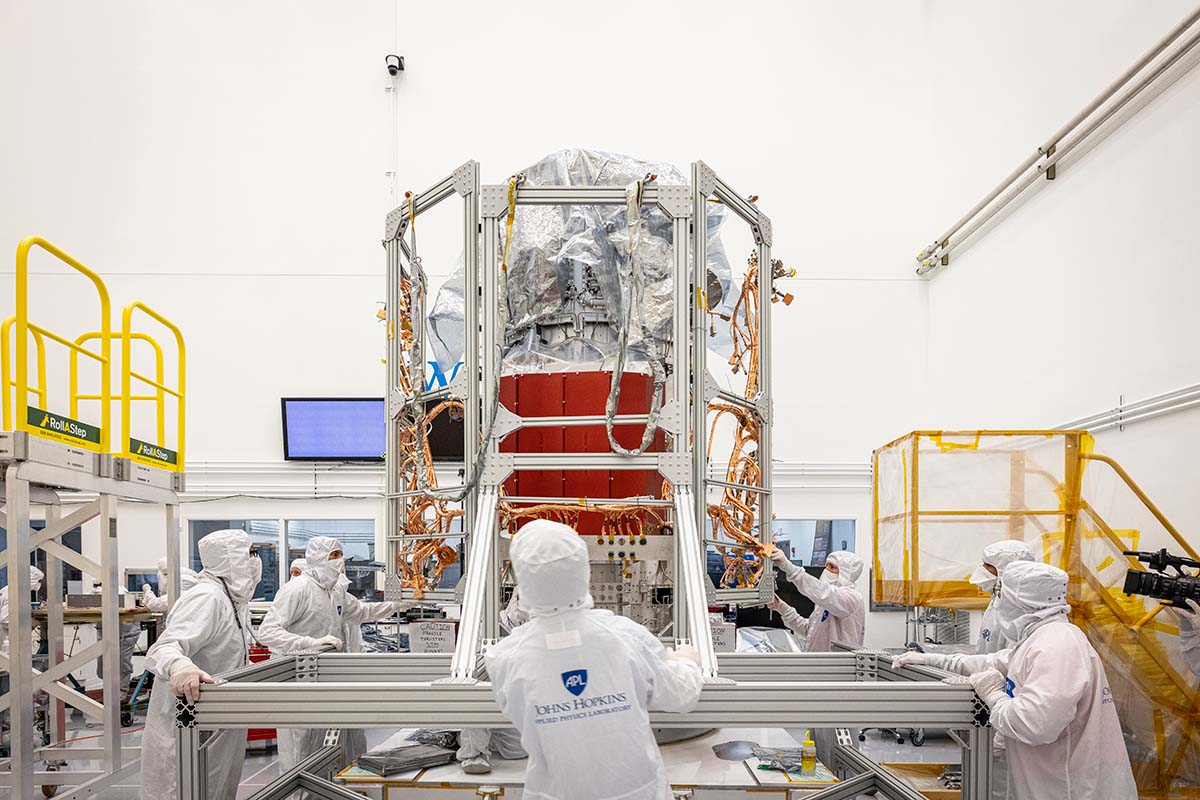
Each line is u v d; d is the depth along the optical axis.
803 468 6.62
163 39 6.76
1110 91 4.36
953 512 3.43
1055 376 4.99
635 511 2.91
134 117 6.71
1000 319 5.66
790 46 6.86
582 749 1.66
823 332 6.72
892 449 3.70
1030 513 3.43
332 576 3.96
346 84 6.79
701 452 2.75
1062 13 4.97
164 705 3.07
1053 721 2.29
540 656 1.71
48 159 6.66
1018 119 5.47
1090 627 3.34
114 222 6.63
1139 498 3.62
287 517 6.51
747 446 6.50
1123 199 4.38
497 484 2.71
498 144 6.78
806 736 3.06
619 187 2.81
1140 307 4.22
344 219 6.70
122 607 5.17
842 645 3.23
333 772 3.06
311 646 3.51
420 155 6.76
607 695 1.69
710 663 2.19
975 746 2.18
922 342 6.74
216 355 6.57
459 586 2.88
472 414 2.83
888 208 6.78
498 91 6.81
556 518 2.96
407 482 3.27
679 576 2.69
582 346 3.19
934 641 6.07
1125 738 3.33
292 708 2.13
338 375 6.59
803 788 2.53
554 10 6.84
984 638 3.52
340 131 6.76
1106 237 4.52
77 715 5.64
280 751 3.66
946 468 3.45
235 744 3.04
